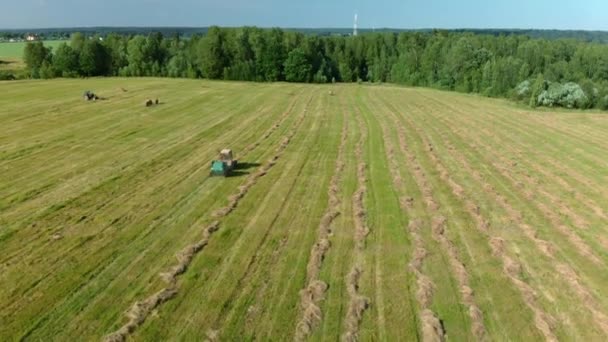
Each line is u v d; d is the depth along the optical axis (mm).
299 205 22938
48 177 26188
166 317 14016
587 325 14266
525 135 41250
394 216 21922
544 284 16453
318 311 14406
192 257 17547
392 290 15789
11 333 13148
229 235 19484
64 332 13266
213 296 15117
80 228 19750
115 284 15656
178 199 23328
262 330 13570
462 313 14648
